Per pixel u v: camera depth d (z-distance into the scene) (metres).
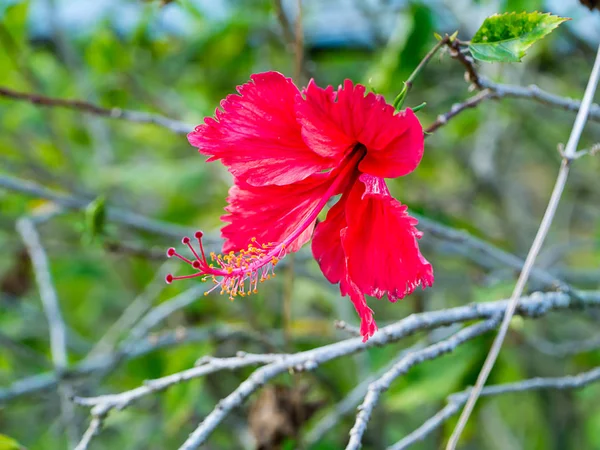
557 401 1.01
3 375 0.96
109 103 0.97
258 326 0.81
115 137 1.13
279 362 0.58
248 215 0.56
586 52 0.81
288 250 0.55
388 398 0.76
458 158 1.04
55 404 0.99
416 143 0.52
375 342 0.58
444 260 0.95
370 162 0.54
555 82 0.96
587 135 0.98
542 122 1.03
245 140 0.55
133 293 1.01
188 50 0.94
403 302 0.99
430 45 0.80
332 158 0.55
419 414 0.99
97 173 0.99
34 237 0.81
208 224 0.98
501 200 1.01
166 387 0.58
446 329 0.75
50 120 0.95
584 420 1.07
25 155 0.96
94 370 0.75
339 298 0.86
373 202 0.54
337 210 0.55
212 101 0.97
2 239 1.04
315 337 0.85
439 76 0.92
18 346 0.84
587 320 1.01
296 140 0.55
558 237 1.23
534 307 0.60
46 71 1.03
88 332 1.12
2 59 0.81
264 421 0.68
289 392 0.69
